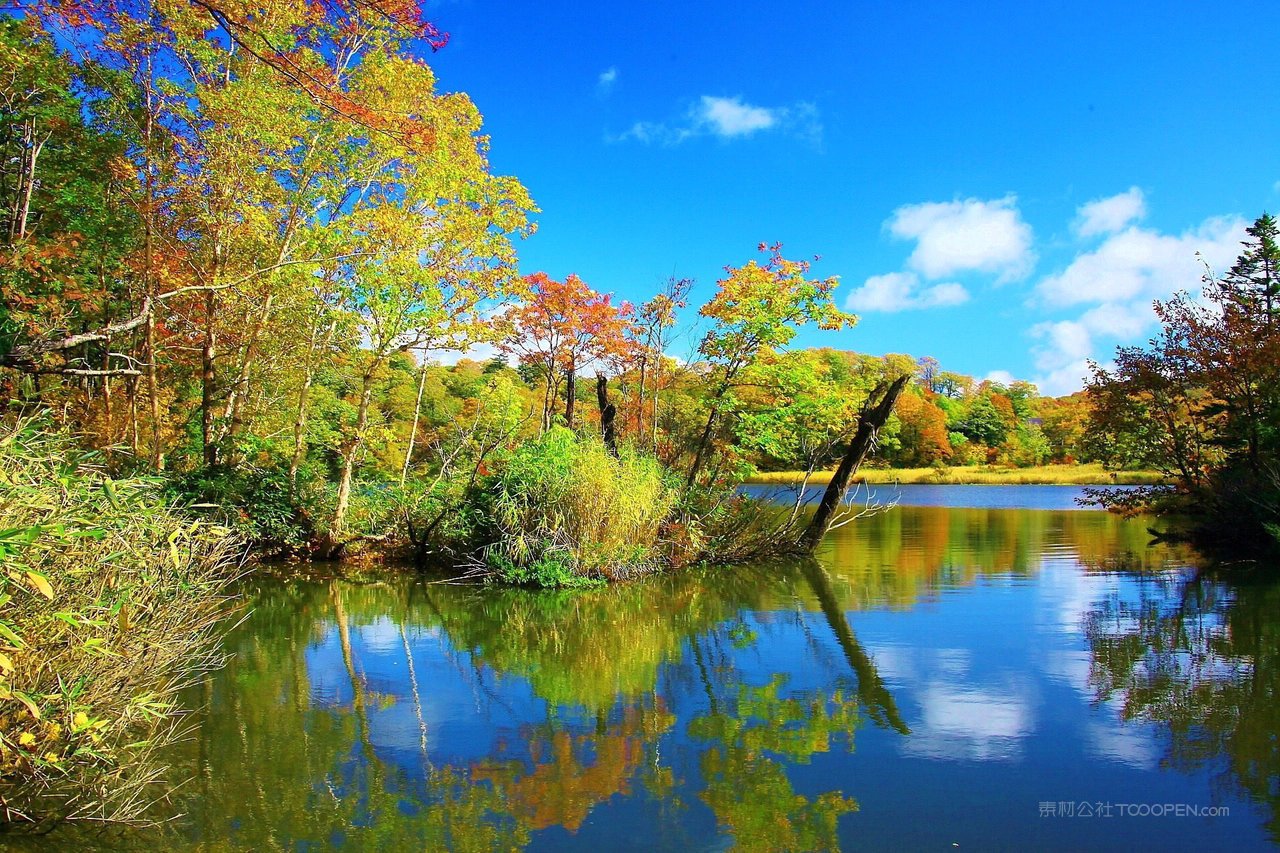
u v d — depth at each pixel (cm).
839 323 1491
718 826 383
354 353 1428
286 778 444
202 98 1233
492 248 1417
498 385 2105
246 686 630
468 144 1378
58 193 1434
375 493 1433
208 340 1402
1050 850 353
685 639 789
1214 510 1452
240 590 1081
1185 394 1600
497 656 728
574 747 492
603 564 1164
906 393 5434
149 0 1169
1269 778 426
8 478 363
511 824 386
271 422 1878
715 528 1384
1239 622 807
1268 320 1628
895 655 702
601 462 1198
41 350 809
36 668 367
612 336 1967
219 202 1320
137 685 428
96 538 370
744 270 1485
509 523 1163
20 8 843
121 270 1416
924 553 1443
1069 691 585
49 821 382
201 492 1279
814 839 367
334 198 1356
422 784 436
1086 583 1073
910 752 474
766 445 1499
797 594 1038
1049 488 3947
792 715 547
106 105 1329
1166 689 585
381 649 756
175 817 392
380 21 742
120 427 1566
